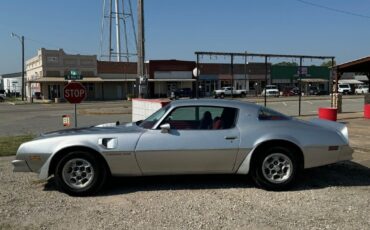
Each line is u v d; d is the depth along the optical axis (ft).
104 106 130.62
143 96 53.47
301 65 66.85
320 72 250.16
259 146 21.22
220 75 230.07
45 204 19.29
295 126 21.80
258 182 21.29
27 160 20.79
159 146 20.86
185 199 19.79
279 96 203.41
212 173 21.66
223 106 21.95
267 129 21.43
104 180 20.86
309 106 108.99
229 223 16.40
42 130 56.49
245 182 22.89
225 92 196.75
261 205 18.75
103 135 20.89
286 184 21.09
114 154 20.68
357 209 18.08
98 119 77.10
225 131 21.34
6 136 46.98
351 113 75.00
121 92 214.28
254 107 22.21
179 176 24.26
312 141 21.45
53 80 190.70
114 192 21.24
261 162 21.15
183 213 17.67
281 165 21.31
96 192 20.85
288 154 21.16
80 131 21.90
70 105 143.43
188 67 223.51
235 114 21.80
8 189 22.02
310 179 23.61
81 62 204.33
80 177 20.75
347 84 239.71
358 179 23.62
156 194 20.74
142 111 43.86
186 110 21.72
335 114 56.95
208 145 21.03
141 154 20.81
